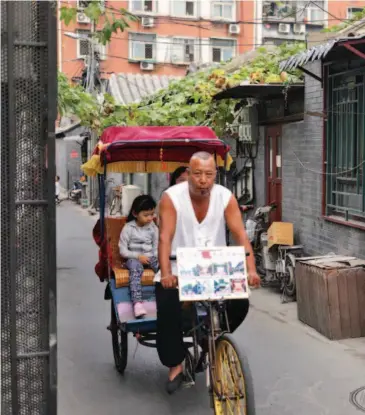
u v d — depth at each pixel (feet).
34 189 10.48
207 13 111.96
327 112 27.37
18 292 10.56
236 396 12.65
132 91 70.44
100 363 19.52
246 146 37.81
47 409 10.76
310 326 23.06
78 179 115.75
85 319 25.17
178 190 13.83
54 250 10.56
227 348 12.98
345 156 26.40
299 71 29.96
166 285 13.05
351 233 25.62
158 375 18.35
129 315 16.93
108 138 20.21
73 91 31.58
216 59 113.39
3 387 10.62
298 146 30.66
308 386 17.04
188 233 13.96
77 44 105.70
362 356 19.63
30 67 10.27
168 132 20.47
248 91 31.14
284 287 27.84
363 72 24.61
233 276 12.63
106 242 19.63
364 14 30.68
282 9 104.88
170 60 112.37
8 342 10.56
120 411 15.66
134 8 110.22
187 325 15.10
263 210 32.45
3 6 10.07
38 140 10.41
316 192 28.76
